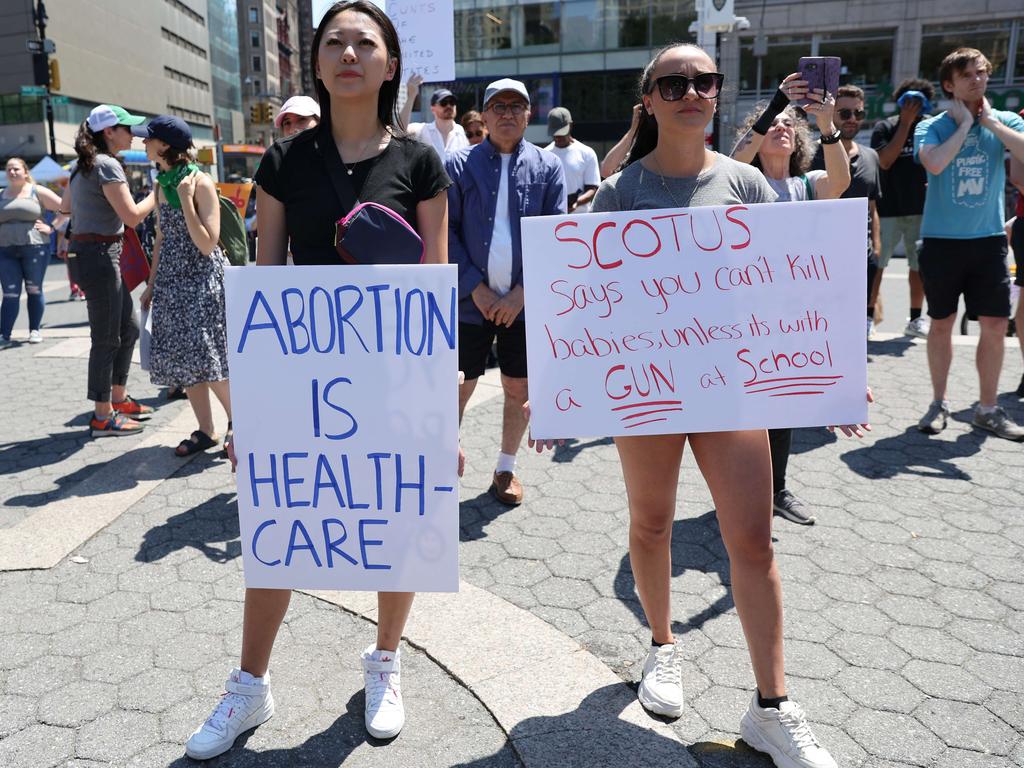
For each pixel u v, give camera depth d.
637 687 2.41
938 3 22.00
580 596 2.96
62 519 3.60
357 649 2.64
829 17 22.67
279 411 2.04
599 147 28.83
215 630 2.76
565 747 2.14
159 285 4.21
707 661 2.55
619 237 2.05
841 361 2.08
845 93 4.92
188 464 4.36
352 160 2.10
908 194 6.81
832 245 2.05
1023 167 4.91
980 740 2.17
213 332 4.26
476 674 2.46
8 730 2.26
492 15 28.45
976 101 4.16
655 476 2.17
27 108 53.72
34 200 7.87
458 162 3.67
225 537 3.47
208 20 93.00
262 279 2.01
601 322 2.07
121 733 2.24
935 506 3.67
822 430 4.77
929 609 2.82
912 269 7.02
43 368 6.90
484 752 2.16
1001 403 5.23
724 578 3.08
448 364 2.01
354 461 2.05
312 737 2.22
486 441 4.75
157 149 3.98
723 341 2.07
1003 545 3.28
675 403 2.07
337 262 2.11
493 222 3.64
